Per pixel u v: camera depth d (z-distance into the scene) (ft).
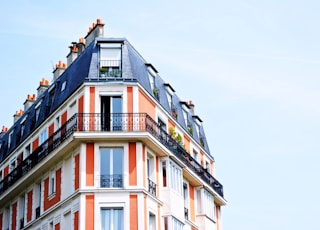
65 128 108.99
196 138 137.39
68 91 114.32
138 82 109.60
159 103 117.60
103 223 100.89
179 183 116.57
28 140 128.67
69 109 112.47
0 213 137.18
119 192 102.17
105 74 109.81
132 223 100.58
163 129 114.21
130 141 105.50
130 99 108.17
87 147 104.68
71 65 120.57
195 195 128.98
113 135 103.71
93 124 105.40
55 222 109.50
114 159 104.94
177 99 133.39
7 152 140.67
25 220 122.01
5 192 129.18
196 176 126.11
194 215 126.11
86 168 103.30
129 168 103.96
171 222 109.19
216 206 143.13
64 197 107.45
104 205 101.35
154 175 109.50
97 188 101.86
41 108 126.41
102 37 114.93
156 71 121.29
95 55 111.96
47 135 119.34
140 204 101.91
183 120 131.64
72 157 107.65
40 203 117.70
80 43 131.44
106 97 108.58
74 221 102.32
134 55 115.85
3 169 140.87
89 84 108.06
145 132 104.68
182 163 118.32
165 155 113.19
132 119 106.52
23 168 122.83
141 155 105.09
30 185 123.13
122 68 110.52
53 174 114.21
